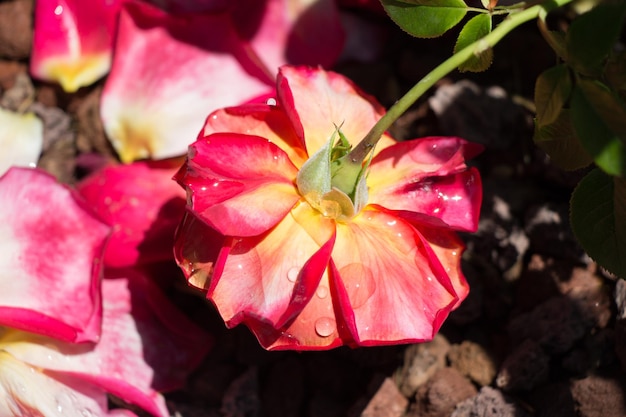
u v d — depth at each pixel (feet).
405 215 1.13
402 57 1.45
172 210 1.33
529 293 1.32
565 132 1.15
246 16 1.40
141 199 1.33
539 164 1.36
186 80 1.35
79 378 1.27
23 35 1.41
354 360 1.33
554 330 1.27
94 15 1.37
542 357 1.26
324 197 1.12
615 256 1.15
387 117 1.09
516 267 1.34
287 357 1.34
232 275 1.10
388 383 1.30
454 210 1.17
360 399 1.30
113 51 1.38
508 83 1.43
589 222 1.14
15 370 1.26
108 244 1.31
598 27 1.04
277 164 1.13
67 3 1.37
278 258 1.11
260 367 1.34
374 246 1.13
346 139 1.13
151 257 1.31
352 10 1.46
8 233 1.24
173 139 1.34
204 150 1.10
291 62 1.40
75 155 1.39
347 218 1.13
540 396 1.27
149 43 1.35
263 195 1.11
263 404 1.33
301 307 1.06
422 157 1.17
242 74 1.36
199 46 1.36
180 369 1.30
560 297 1.29
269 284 1.10
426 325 1.11
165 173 1.34
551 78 1.07
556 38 1.09
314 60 1.41
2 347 1.26
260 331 1.10
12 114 1.36
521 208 1.35
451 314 1.32
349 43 1.45
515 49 1.44
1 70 1.43
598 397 1.23
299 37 1.40
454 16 1.14
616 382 1.23
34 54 1.38
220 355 1.35
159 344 1.30
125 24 1.35
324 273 1.11
